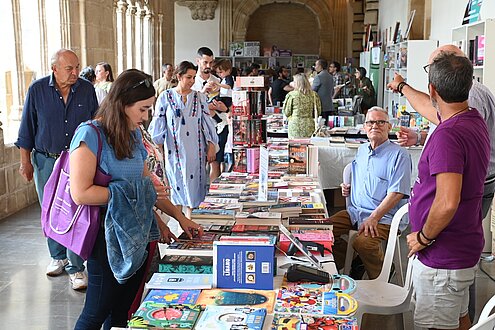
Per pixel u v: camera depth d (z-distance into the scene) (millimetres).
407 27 11336
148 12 15648
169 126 5352
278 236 3299
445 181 2709
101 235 2908
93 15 9914
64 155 3012
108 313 3012
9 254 5848
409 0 11203
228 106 7738
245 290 2650
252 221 3533
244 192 4367
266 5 22734
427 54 9969
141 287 3113
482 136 2789
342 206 7805
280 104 14438
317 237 3389
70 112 4863
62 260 5328
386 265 3863
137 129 3035
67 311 4559
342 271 4703
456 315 2938
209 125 5527
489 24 5996
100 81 7652
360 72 13789
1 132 7188
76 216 2875
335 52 22328
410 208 2994
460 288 2895
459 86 2738
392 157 4496
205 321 2285
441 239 2871
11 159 7430
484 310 2615
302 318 2324
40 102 4820
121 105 2824
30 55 8727
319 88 10969
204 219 3654
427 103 3531
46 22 8797
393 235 3877
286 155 5852
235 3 22172
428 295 2943
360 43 20219
